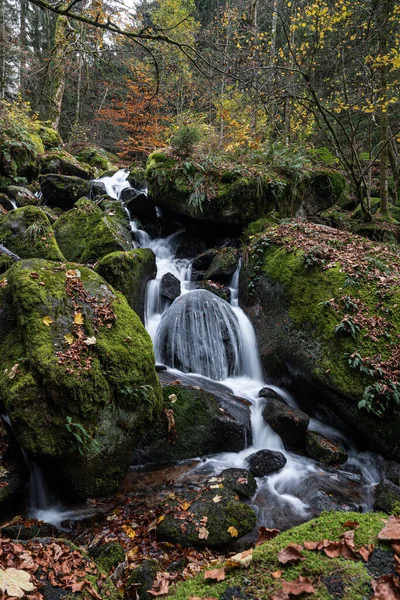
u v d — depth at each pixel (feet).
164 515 12.23
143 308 23.62
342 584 6.22
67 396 12.44
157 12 51.39
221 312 23.20
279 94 29.68
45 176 33.60
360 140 54.13
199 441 16.30
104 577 8.75
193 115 53.93
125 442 13.88
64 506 13.07
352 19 31.63
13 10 57.93
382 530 7.20
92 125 69.92
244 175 29.73
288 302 21.52
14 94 51.29
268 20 46.29
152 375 15.31
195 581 7.13
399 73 36.29
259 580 6.64
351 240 24.03
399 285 18.93
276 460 15.57
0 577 7.41
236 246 30.86
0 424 12.98
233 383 21.58
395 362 16.43
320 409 19.01
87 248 24.77
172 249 31.83
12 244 22.71
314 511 13.35
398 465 15.43
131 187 40.01
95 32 16.81
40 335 13.44
